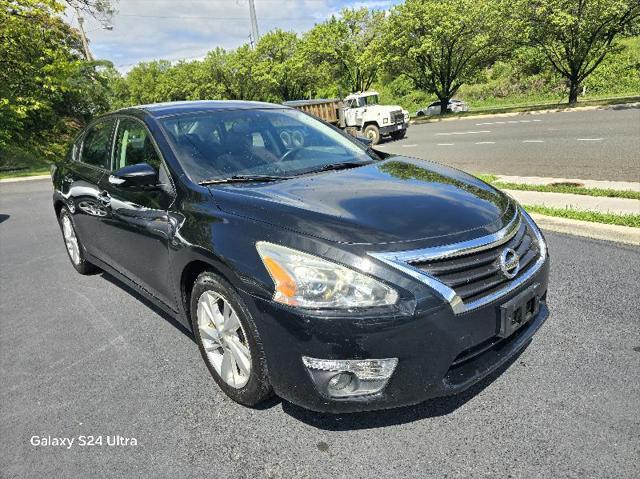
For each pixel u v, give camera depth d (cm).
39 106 2103
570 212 575
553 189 724
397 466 234
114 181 338
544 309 296
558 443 240
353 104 2170
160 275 335
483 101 4462
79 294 481
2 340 398
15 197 1168
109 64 3011
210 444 260
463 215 262
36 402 311
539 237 300
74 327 411
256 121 387
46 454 264
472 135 1797
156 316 420
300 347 231
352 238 236
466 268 240
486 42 3062
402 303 223
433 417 266
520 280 258
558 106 2550
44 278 538
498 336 247
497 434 249
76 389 321
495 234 255
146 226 335
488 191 312
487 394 281
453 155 1313
